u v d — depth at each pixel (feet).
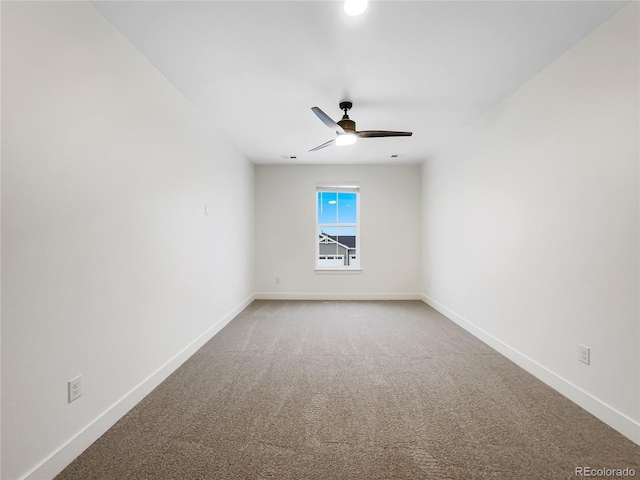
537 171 8.39
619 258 6.08
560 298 7.58
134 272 7.10
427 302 17.78
